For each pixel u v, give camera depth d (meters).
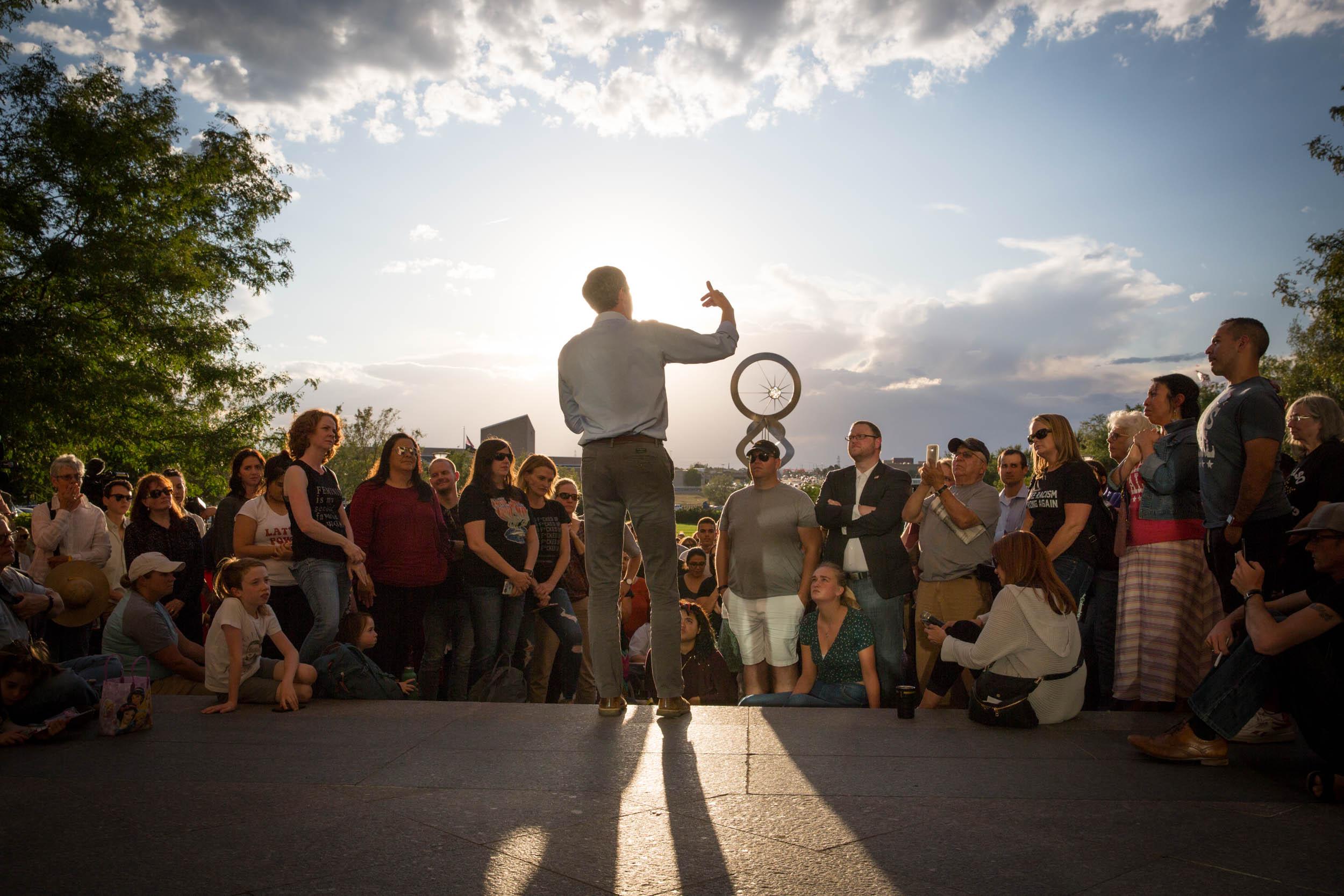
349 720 4.36
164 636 5.36
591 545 4.31
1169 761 3.52
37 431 18.64
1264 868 2.36
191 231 21.98
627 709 4.52
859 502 5.84
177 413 21.78
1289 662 3.12
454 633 6.52
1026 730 4.08
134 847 2.54
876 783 3.22
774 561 5.93
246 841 2.59
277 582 5.79
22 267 19.80
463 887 2.24
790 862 2.42
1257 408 4.08
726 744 3.80
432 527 6.06
